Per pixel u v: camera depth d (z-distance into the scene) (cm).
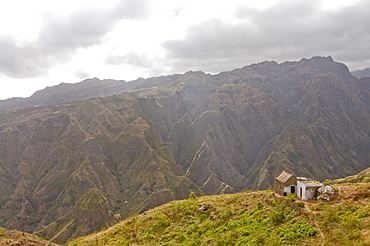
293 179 5088
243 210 4962
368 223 3362
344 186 4869
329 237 3316
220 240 3919
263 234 3812
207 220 4969
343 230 3359
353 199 4259
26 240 4925
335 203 4284
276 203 4750
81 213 17975
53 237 16888
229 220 4716
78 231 17050
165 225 5228
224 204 5544
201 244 4044
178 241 4419
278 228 3881
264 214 4525
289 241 3478
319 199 4525
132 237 5016
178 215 5550
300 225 3788
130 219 6244
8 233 5097
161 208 6419
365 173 17188
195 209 5631
